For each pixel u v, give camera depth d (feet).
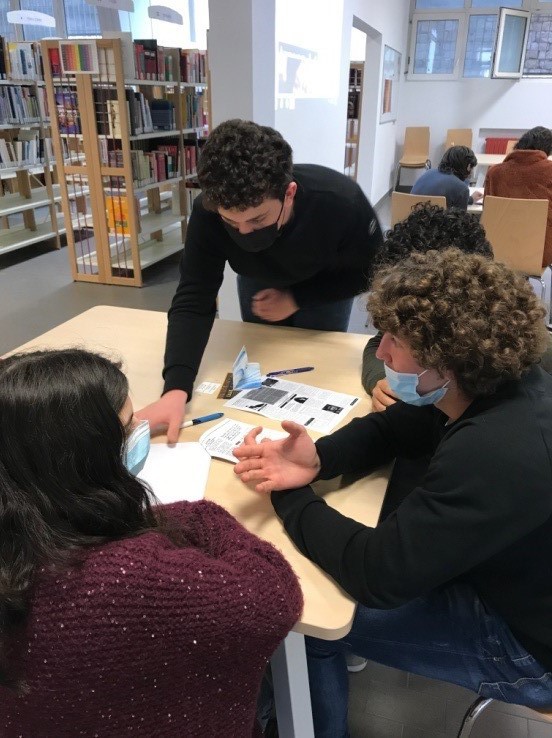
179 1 23.45
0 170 16.20
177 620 1.88
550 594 2.91
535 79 26.27
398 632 3.39
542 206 10.65
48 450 1.79
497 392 2.62
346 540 2.81
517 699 3.19
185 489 3.45
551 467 2.42
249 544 2.45
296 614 2.33
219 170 3.92
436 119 28.27
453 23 26.45
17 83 16.49
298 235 4.91
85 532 1.91
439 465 2.54
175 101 16.16
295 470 3.33
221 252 5.07
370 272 4.78
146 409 4.13
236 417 4.21
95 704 1.90
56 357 1.95
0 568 1.75
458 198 12.10
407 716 4.68
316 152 13.65
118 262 15.30
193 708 2.08
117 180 14.19
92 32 23.85
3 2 23.26
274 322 6.32
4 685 1.84
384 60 22.00
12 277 15.69
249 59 8.64
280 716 3.39
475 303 2.43
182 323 4.83
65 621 1.78
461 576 3.34
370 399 4.44
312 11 11.92
